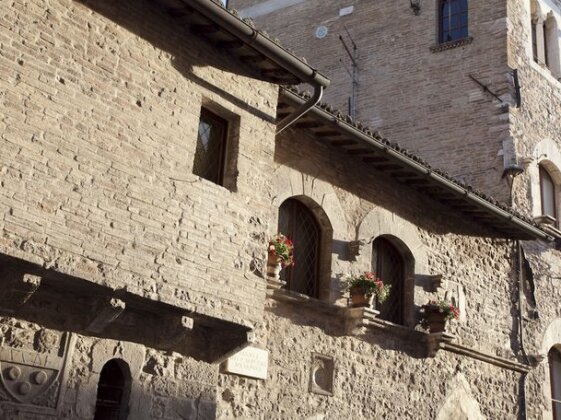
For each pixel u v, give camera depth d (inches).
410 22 816.9
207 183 370.0
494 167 711.1
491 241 633.0
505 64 740.7
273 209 450.6
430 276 554.6
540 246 717.9
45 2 324.2
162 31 367.9
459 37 791.7
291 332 444.5
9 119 301.3
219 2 359.3
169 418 350.6
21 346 309.0
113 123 336.8
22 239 294.7
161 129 355.6
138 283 328.2
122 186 333.4
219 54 394.3
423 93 780.0
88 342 330.0
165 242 343.3
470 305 588.7
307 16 902.4
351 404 467.2
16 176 298.7
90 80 332.8
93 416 325.1
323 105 452.1
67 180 314.5
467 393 560.7
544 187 775.1
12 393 302.7
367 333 490.9
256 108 407.8
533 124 756.6
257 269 380.8
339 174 503.5
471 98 748.0
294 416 432.8
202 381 368.2
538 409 637.9
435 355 534.9
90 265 313.9
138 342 347.3
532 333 663.1
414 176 534.3
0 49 304.5
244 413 407.8
